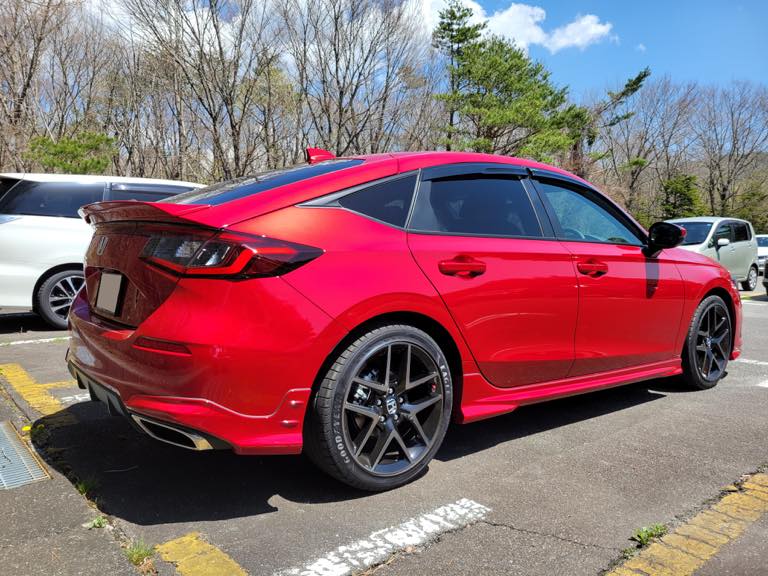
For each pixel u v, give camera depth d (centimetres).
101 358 243
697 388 421
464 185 294
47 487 251
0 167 1731
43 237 600
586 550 209
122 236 251
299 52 2208
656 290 363
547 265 303
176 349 212
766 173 5019
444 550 209
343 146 2439
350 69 2270
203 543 210
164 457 287
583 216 345
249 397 215
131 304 237
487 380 285
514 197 312
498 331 283
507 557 204
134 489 252
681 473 276
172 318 215
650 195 5188
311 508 238
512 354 291
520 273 290
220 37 2053
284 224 230
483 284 275
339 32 2205
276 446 221
